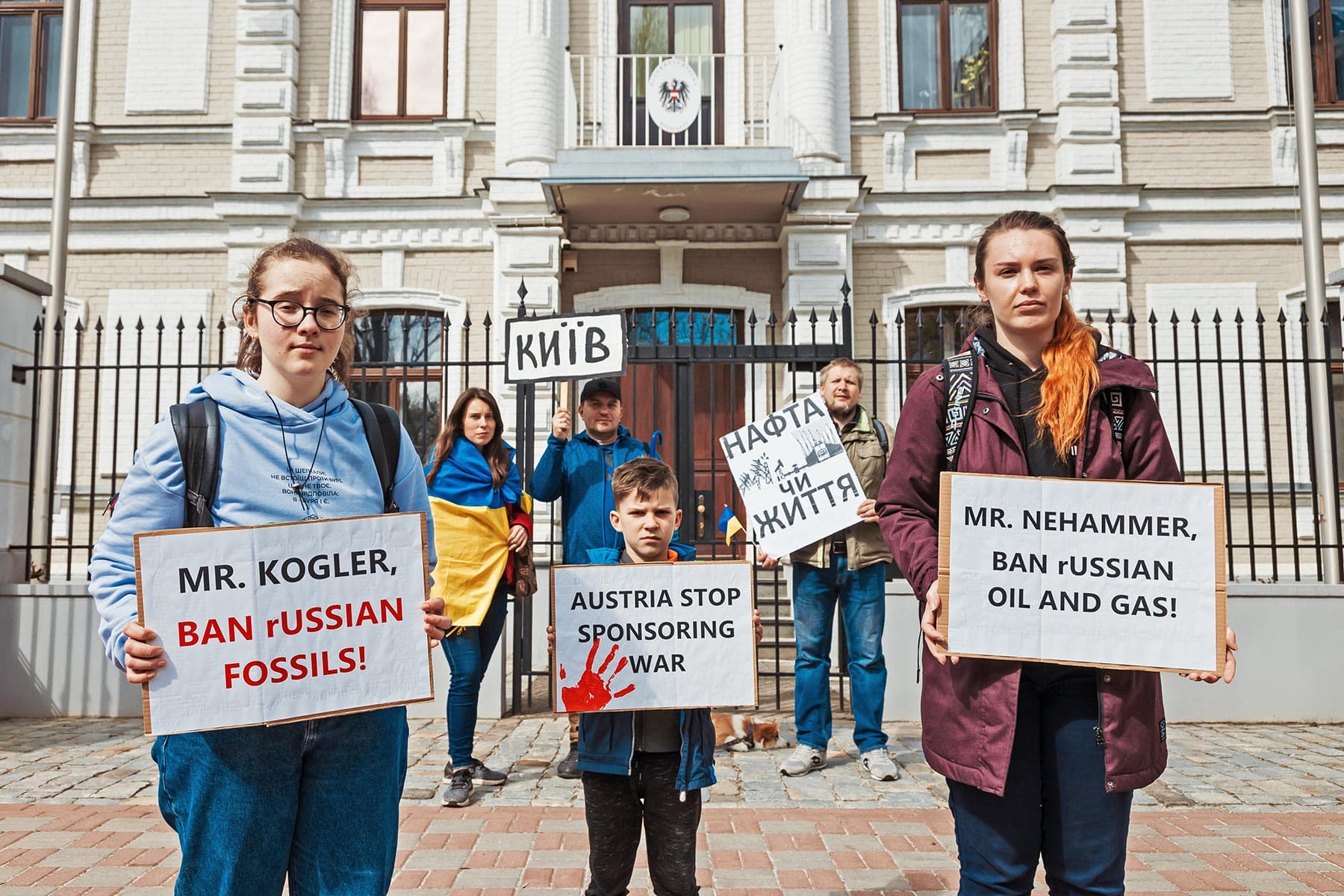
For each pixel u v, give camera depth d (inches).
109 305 412.2
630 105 431.2
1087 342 82.7
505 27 422.6
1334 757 204.1
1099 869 74.9
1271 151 414.9
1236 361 240.7
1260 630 243.3
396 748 78.5
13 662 247.8
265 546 73.2
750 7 432.1
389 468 82.5
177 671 70.5
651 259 420.8
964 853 79.1
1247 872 135.9
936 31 434.9
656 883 102.0
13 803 168.6
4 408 249.8
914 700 239.5
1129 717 75.9
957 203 414.3
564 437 191.2
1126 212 409.4
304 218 416.5
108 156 423.8
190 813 71.6
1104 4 415.8
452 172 420.5
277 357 75.6
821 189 398.9
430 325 418.0
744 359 251.9
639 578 104.6
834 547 189.0
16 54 438.0
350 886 73.0
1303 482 380.5
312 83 427.8
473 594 172.6
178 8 428.8
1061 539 78.5
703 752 101.8
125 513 73.5
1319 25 424.8
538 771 187.3
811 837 149.2
